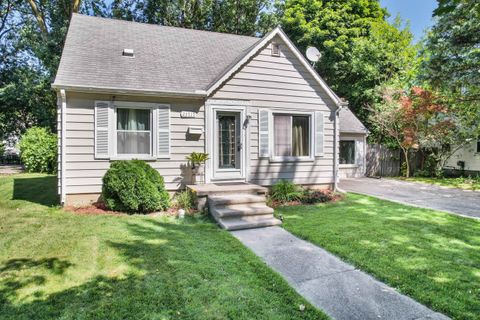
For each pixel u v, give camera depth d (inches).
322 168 378.9
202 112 321.1
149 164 298.7
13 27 711.1
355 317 115.8
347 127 566.9
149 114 303.7
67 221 226.8
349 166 572.1
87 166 281.3
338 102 375.9
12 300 119.5
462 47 445.1
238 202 268.2
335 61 717.3
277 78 349.7
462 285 138.1
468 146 576.4
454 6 100.0
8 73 675.4
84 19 372.5
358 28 695.7
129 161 273.7
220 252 177.9
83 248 172.6
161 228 222.4
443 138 530.3
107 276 141.0
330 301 127.3
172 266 153.6
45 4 642.8
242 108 336.2
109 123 286.0
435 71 475.5
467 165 583.2
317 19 719.7
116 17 746.8
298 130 367.2
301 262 168.1
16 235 192.4
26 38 656.4
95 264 152.9
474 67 446.6
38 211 256.2
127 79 298.4
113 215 250.7
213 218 258.8
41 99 668.1
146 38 380.8
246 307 118.9
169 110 307.7
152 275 143.3
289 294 129.5
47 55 599.8
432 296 128.6
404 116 541.6
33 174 518.9
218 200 261.0
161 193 273.9
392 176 604.4
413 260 165.5
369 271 154.2
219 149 334.3
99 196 286.5
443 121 516.4
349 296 131.3
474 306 121.2
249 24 786.2
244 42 449.4
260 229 232.8
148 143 305.0
